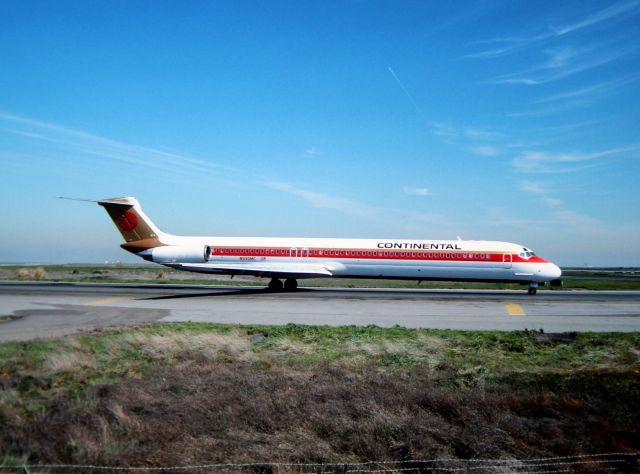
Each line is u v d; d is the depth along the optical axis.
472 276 42.00
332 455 9.69
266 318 26.72
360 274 43.44
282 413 11.30
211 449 9.72
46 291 41.88
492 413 11.59
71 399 11.95
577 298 38.88
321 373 14.89
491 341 20.31
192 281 60.31
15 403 11.67
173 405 11.58
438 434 10.50
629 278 86.94
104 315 27.34
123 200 45.22
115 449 9.30
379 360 17.20
